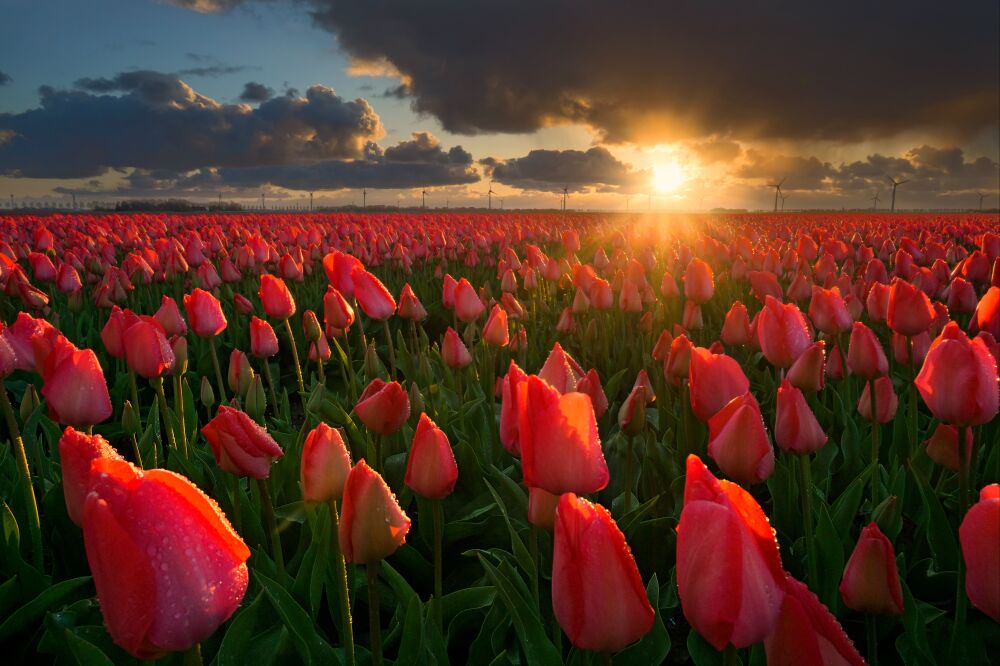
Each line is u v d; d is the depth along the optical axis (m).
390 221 29.94
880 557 1.75
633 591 1.33
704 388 2.50
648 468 3.61
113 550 1.14
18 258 12.73
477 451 3.96
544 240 19.64
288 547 3.30
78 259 10.25
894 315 3.54
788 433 2.42
